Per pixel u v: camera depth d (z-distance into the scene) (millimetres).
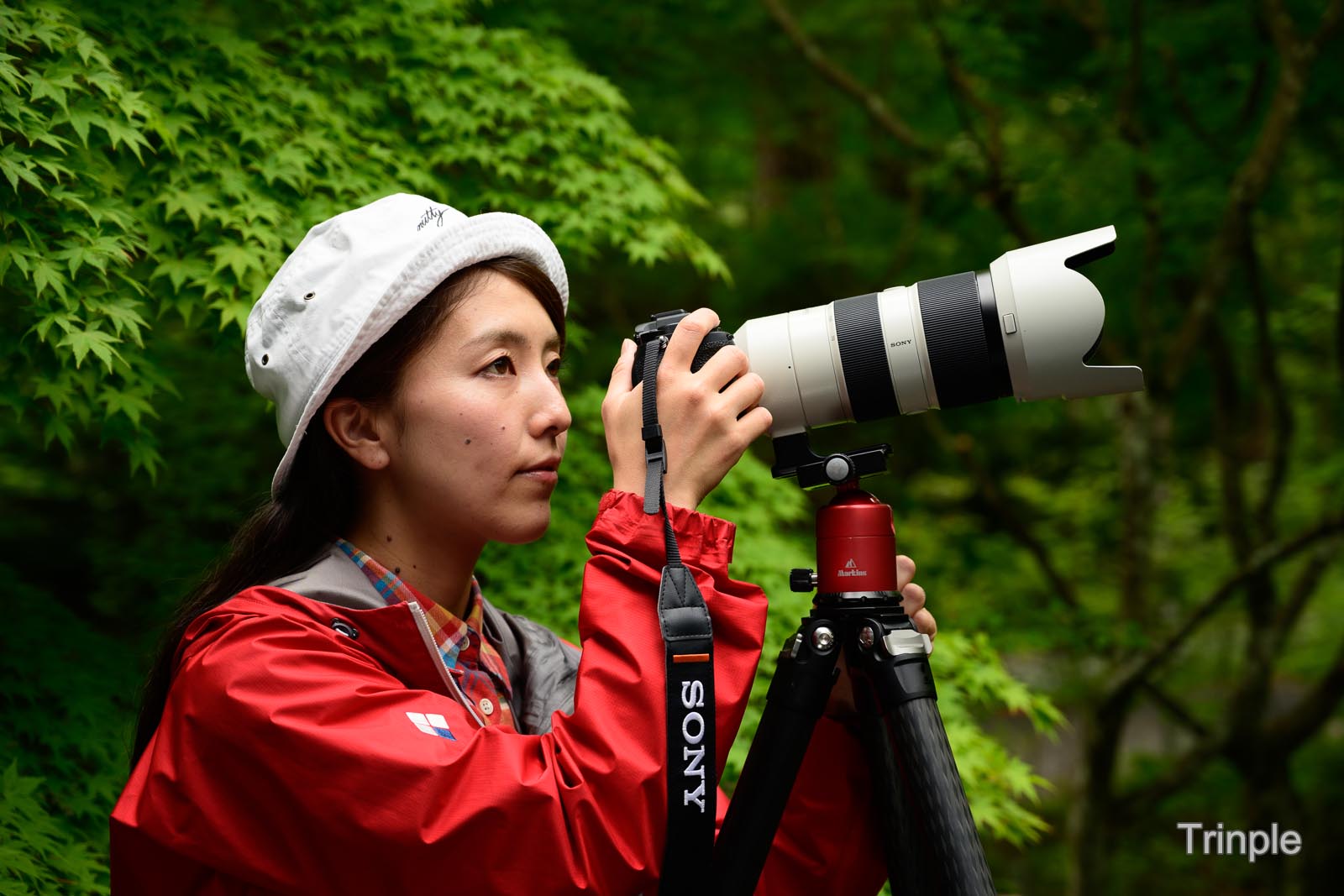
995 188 7801
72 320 3121
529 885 1280
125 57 3582
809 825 1682
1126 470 7977
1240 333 9906
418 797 1291
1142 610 7926
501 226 1548
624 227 4477
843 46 9547
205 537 5211
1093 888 7680
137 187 3547
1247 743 8336
